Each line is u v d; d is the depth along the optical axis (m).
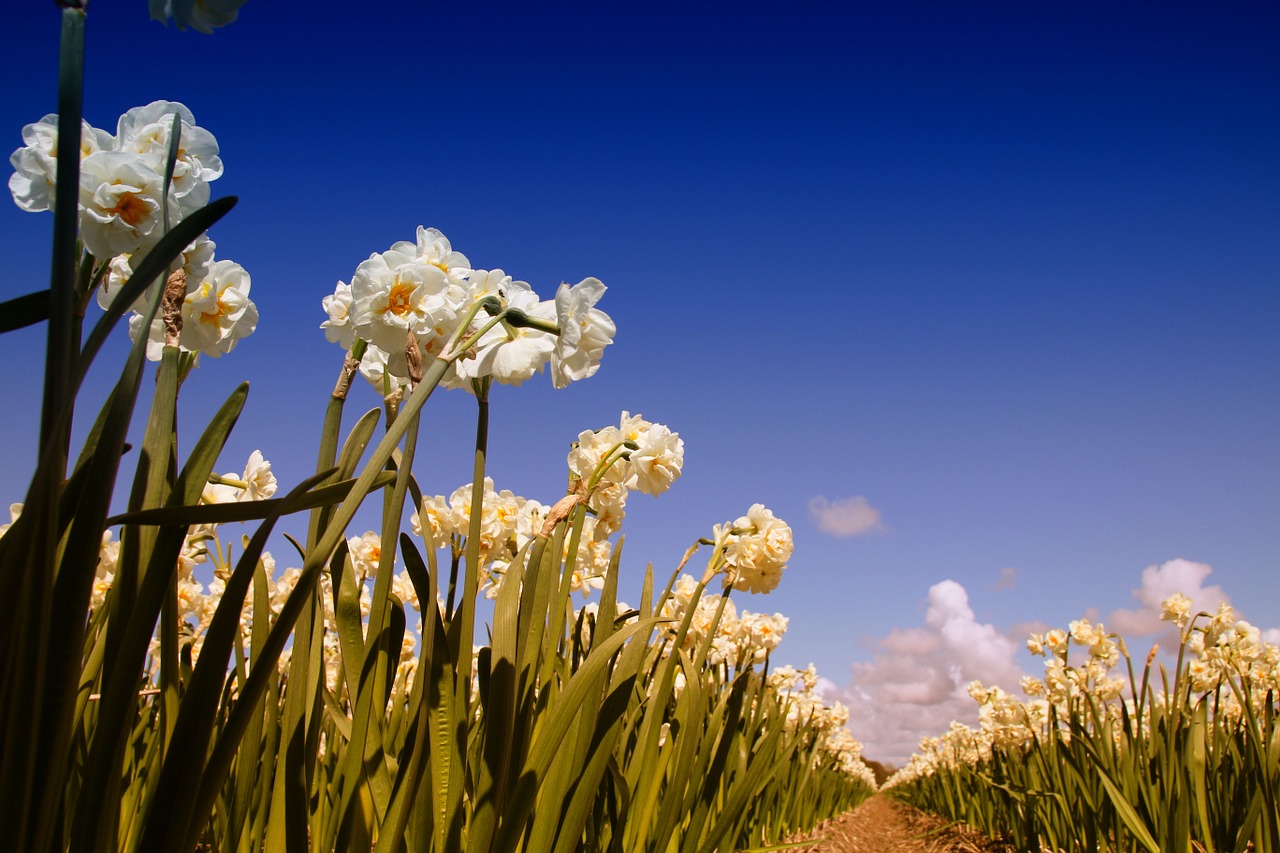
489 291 1.58
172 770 0.97
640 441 2.26
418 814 1.48
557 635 1.93
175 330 1.12
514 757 1.60
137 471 1.06
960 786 9.57
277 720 1.57
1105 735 4.02
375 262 1.37
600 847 2.19
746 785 2.33
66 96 0.84
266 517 1.01
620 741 2.37
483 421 1.65
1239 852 2.94
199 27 0.99
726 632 4.57
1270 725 3.12
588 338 1.54
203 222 0.93
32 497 0.80
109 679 1.01
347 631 1.63
